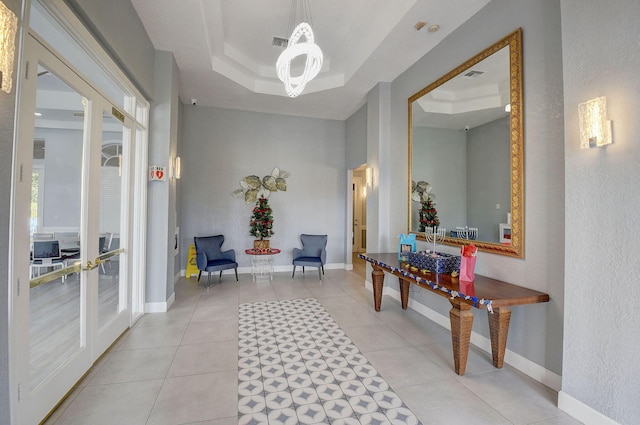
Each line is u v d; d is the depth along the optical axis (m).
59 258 2.13
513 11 2.74
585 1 1.95
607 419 1.80
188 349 2.91
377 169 4.91
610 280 1.80
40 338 1.91
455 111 3.42
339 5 3.73
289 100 5.88
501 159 2.82
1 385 1.48
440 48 3.72
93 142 2.51
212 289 5.09
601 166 1.85
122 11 2.88
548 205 2.39
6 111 1.51
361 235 9.35
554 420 1.96
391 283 4.76
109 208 2.94
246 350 2.91
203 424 1.90
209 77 4.84
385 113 4.90
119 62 2.92
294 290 5.08
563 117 2.29
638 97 1.69
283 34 4.38
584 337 1.93
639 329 1.67
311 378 2.44
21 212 1.67
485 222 3.00
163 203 3.97
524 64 2.62
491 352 2.71
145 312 3.91
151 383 2.34
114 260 3.08
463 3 3.05
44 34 2.07
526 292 2.42
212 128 6.26
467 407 2.09
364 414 2.01
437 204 3.71
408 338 3.22
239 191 6.40
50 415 1.96
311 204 6.87
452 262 3.05
